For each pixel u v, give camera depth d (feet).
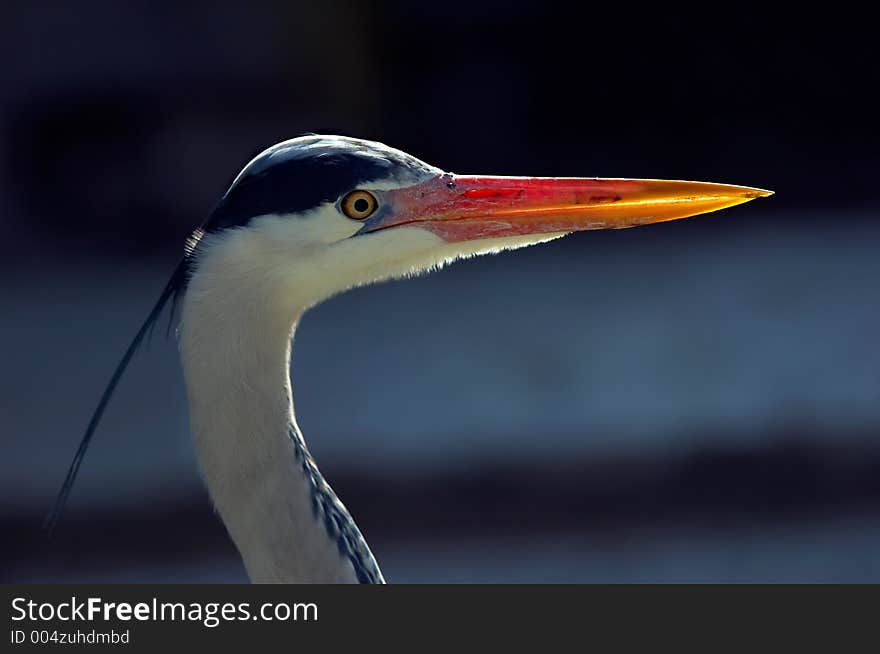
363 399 41.68
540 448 38.88
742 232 56.65
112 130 56.03
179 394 42.70
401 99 59.62
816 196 59.88
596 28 60.49
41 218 56.24
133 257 55.83
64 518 37.04
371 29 57.98
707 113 61.26
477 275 53.06
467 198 17.26
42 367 45.24
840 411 39.40
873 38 59.67
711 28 60.39
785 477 38.81
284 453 16.30
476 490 38.34
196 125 56.13
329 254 16.69
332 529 16.34
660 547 36.99
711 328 45.57
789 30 60.08
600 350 44.04
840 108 60.23
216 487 16.34
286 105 56.85
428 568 36.22
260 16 55.67
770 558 36.01
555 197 17.60
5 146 55.57
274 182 16.39
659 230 57.26
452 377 42.80
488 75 60.49
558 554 36.70
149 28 54.95
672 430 39.24
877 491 38.58
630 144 61.57
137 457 38.34
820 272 50.49
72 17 54.49
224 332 16.17
